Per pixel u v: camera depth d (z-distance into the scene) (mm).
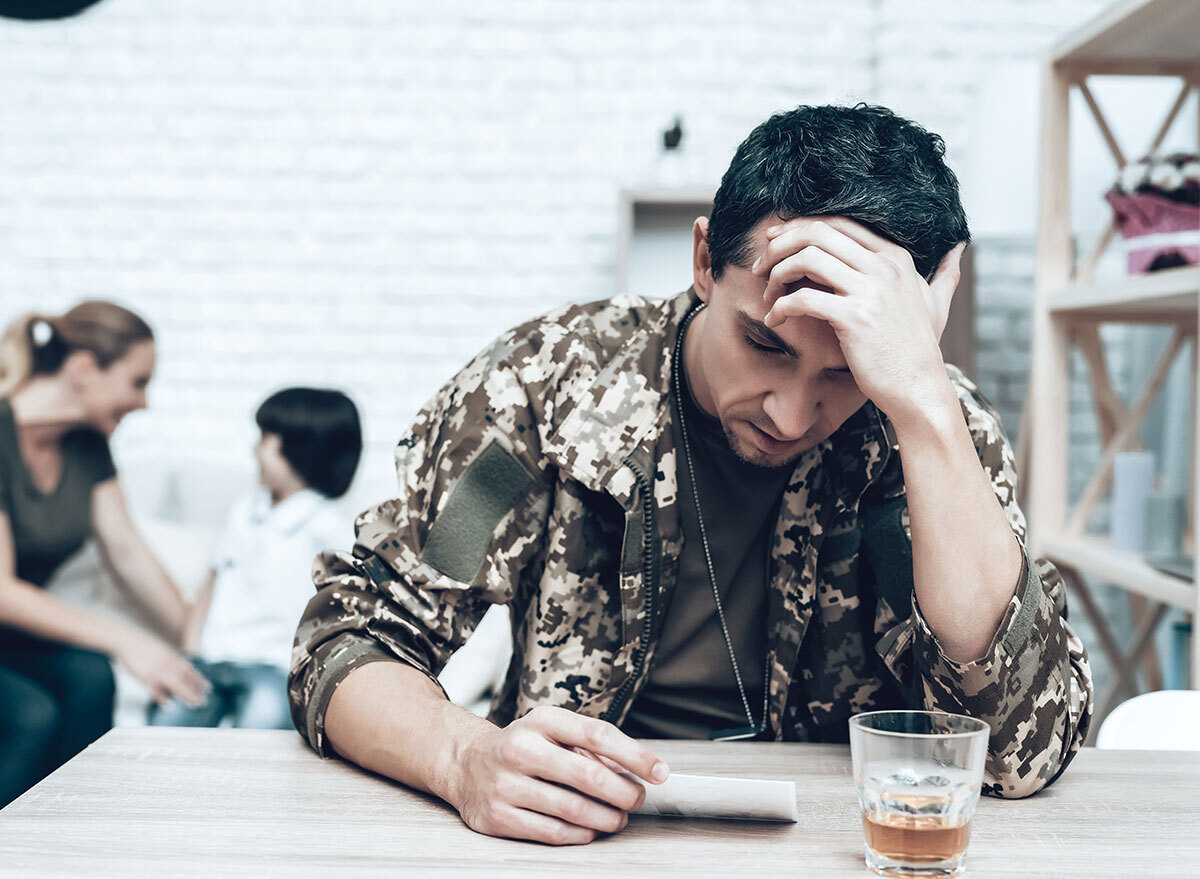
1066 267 2307
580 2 3258
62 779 875
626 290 2939
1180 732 1138
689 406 1112
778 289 903
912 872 700
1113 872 716
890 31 3170
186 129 3258
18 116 3244
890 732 731
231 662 2504
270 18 3252
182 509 2990
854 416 1077
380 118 3275
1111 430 2381
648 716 1188
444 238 3295
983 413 1101
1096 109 2270
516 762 767
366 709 910
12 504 2564
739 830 790
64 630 2449
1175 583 1819
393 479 3002
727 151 3141
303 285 3289
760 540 1151
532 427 1095
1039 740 873
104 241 3266
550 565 1103
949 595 878
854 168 910
